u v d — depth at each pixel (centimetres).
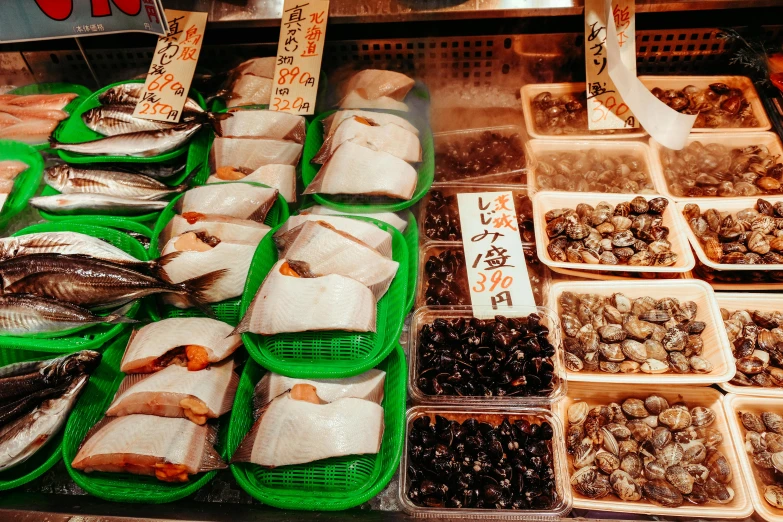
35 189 85
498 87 94
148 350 61
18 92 95
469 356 63
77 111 90
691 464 59
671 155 84
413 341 67
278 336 61
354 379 60
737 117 86
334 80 93
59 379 59
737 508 55
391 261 66
